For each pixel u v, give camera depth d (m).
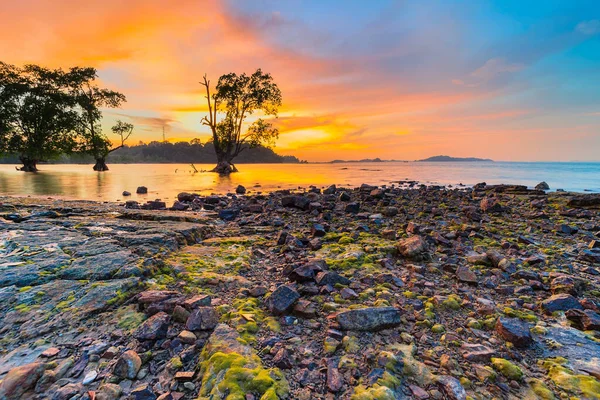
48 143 46.38
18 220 7.55
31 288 3.80
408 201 14.63
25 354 2.71
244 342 2.87
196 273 4.66
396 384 2.40
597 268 5.35
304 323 3.35
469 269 5.02
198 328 3.09
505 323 3.19
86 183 24.78
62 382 2.37
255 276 4.78
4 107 43.09
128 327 3.15
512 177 38.19
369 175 42.22
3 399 2.21
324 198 14.88
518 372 2.54
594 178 35.81
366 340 3.02
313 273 4.50
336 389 2.34
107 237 5.95
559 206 13.24
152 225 7.19
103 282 4.02
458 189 22.59
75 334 3.01
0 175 36.19
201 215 10.06
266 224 8.84
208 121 47.31
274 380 2.40
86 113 49.66
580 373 2.57
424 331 3.23
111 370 2.53
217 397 2.21
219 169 46.75
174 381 2.42
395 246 6.08
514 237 7.59
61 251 5.05
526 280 4.66
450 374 2.54
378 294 4.07
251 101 45.94
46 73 45.44
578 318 3.42
